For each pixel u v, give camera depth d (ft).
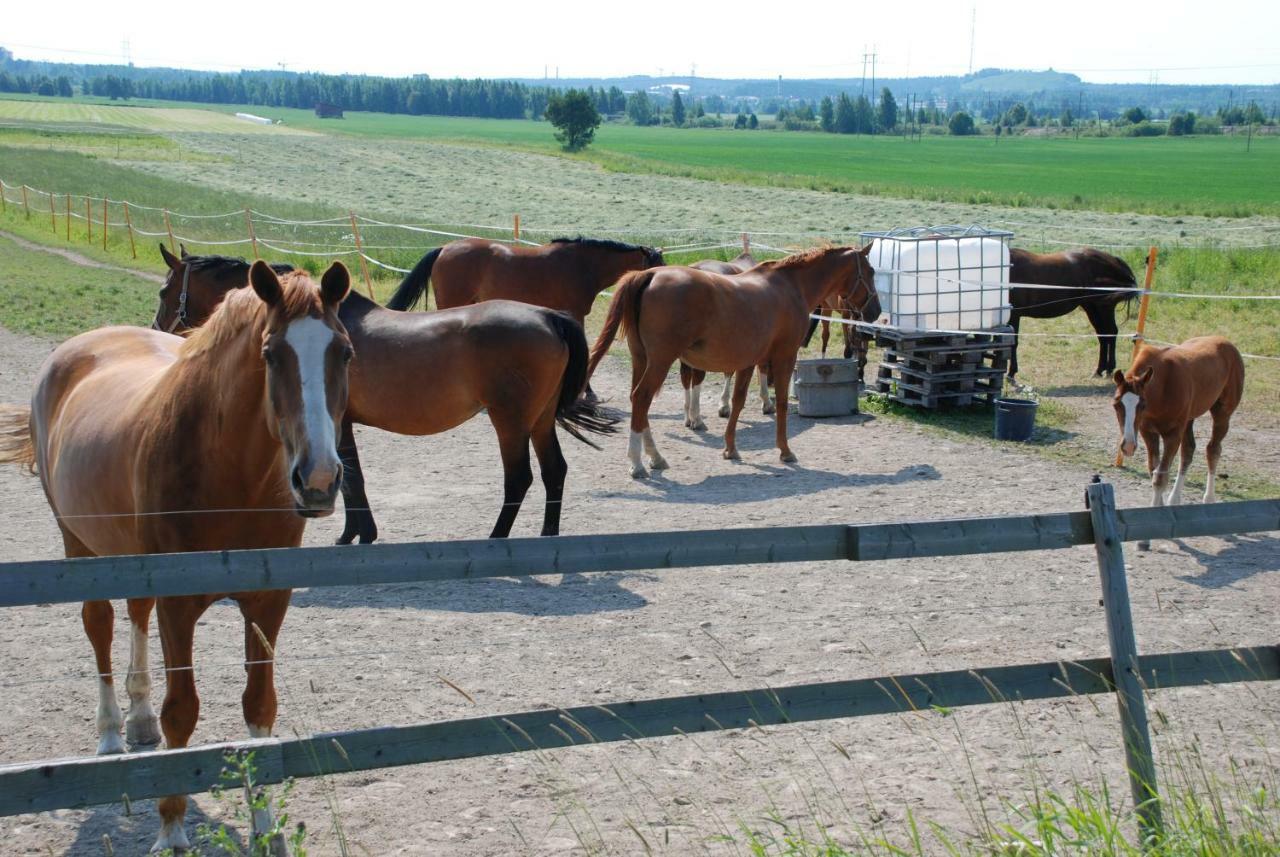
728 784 15.62
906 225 140.36
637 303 33.42
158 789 10.46
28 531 27.37
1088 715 17.83
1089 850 12.05
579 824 14.55
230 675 19.20
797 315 36.14
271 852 13.38
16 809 10.03
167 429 13.65
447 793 15.39
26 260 85.46
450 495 31.63
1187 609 22.97
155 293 71.10
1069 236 122.31
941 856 13.66
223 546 13.84
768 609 22.81
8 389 43.34
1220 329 58.44
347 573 11.19
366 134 424.46
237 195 158.10
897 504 30.91
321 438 12.14
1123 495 31.78
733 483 33.40
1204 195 192.95
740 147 404.36
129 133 328.49
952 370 43.32
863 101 631.56
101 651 16.21
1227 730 17.29
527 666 19.77
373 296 70.23
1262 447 37.47
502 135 460.96
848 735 17.19
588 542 11.76
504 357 24.97
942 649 20.59
